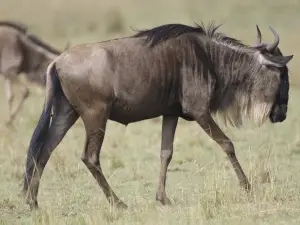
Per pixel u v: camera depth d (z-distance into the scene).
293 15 105.00
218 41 31.75
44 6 115.19
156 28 30.88
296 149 41.44
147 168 38.19
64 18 108.81
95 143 29.70
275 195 30.12
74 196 32.19
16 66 54.66
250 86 32.38
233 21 104.50
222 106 32.53
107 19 105.12
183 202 30.70
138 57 30.05
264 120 32.88
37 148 29.77
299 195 30.77
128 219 28.14
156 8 116.75
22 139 46.41
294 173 35.75
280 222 26.89
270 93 32.56
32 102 60.97
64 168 36.44
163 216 27.84
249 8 110.44
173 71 30.50
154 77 30.16
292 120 50.72
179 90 30.83
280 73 32.53
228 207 28.42
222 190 30.08
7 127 49.94
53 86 29.66
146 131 48.34
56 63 29.77
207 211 28.03
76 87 29.50
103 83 29.44
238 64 31.98
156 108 30.67
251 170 33.12
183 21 106.00
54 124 30.25
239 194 30.23
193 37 31.25
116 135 45.72
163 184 30.84
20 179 36.72
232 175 34.62
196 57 30.92
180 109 31.23
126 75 29.78
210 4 116.19
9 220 28.95
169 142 31.42
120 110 30.19
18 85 54.25
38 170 30.02
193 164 38.12
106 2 119.50
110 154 41.03
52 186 34.84
